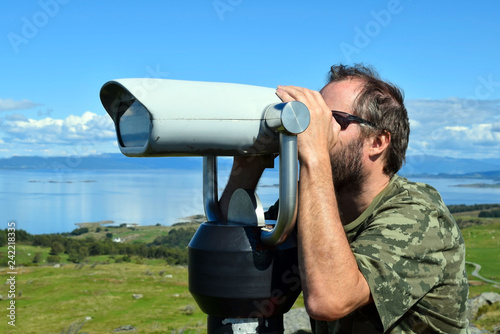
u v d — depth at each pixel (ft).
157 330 63.10
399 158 5.02
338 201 5.15
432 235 4.34
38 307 80.07
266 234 4.00
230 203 4.53
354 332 4.74
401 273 4.09
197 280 4.16
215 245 4.04
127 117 4.02
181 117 3.59
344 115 4.74
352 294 3.96
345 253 3.99
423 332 4.58
